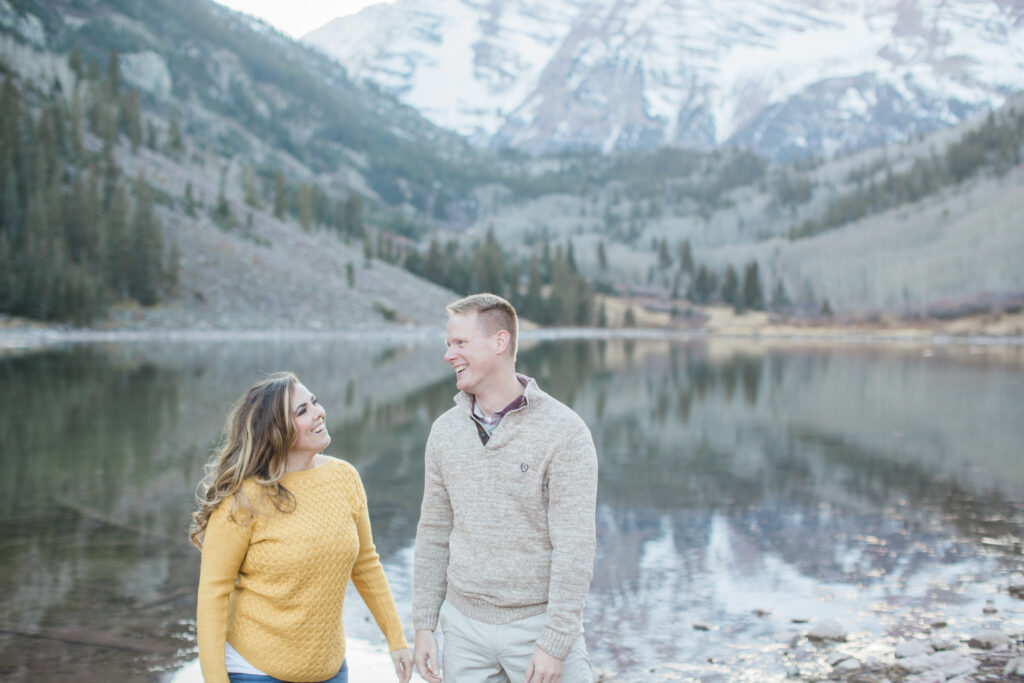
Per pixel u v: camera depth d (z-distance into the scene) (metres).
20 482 9.51
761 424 16.25
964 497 9.19
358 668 4.24
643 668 4.26
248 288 87.06
